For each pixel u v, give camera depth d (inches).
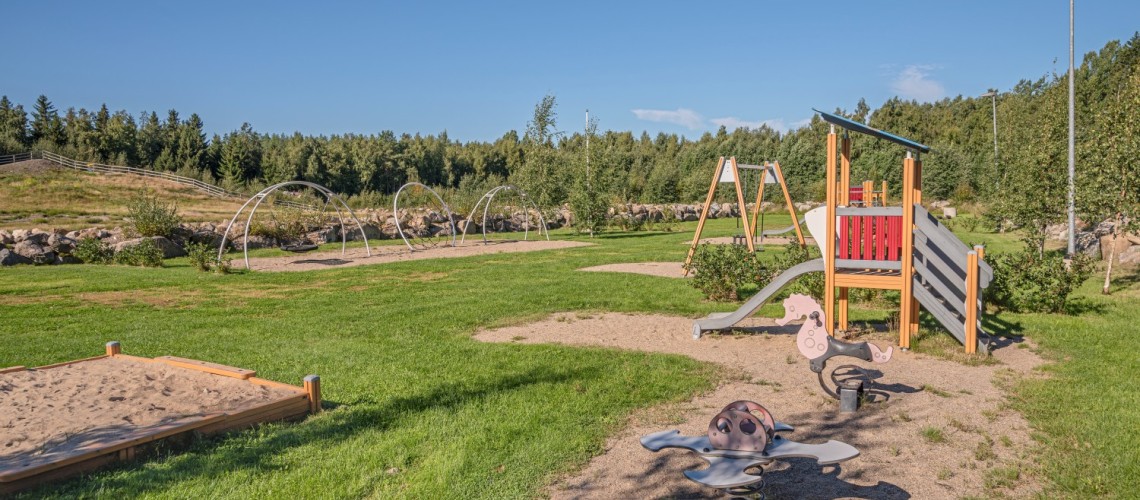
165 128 3073.3
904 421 221.5
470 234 1333.7
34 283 611.5
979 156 2095.2
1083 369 283.4
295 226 1082.1
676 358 308.7
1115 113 615.8
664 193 2479.1
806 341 239.0
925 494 166.7
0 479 153.6
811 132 3014.3
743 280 479.5
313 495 163.2
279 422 214.2
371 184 3115.2
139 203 1008.2
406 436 203.5
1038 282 430.6
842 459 144.5
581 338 362.0
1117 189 509.4
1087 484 167.5
